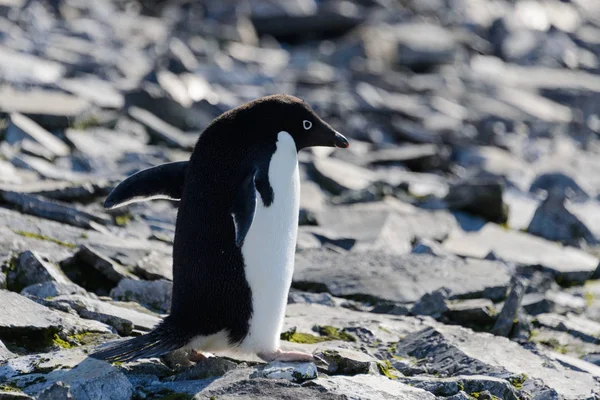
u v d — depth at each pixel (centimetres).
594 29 15588
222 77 8838
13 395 1931
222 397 2030
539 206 5166
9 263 2906
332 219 4597
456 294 3453
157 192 2373
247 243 2225
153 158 5144
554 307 3631
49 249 3091
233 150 2242
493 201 5084
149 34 10775
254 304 2262
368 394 2108
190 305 2231
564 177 6284
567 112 10162
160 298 2942
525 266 4203
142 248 3322
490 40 13525
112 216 3972
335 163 5822
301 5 12925
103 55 8750
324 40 12462
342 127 7469
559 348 3122
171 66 8200
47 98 5884
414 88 9712
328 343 2675
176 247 2262
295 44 12462
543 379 2534
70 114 5472
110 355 2147
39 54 8081
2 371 2098
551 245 4700
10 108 5334
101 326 2473
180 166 2394
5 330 2298
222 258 2219
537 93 10806
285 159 2291
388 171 6306
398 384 2223
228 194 2217
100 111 6106
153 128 6041
